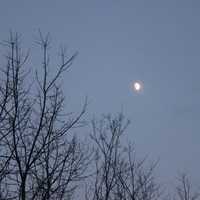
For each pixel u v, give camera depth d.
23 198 9.95
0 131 10.30
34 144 10.30
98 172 14.72
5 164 9.97
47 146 10.62
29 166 10.19
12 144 10.28
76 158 11.26
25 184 10.05
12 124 10.33
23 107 10.63
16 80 10.69
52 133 10.79
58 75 11.24
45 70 11.16
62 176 10.84
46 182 10.48
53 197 10.81
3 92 10.52
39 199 10.38
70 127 11.11
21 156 10.36
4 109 10.38
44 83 11.04
